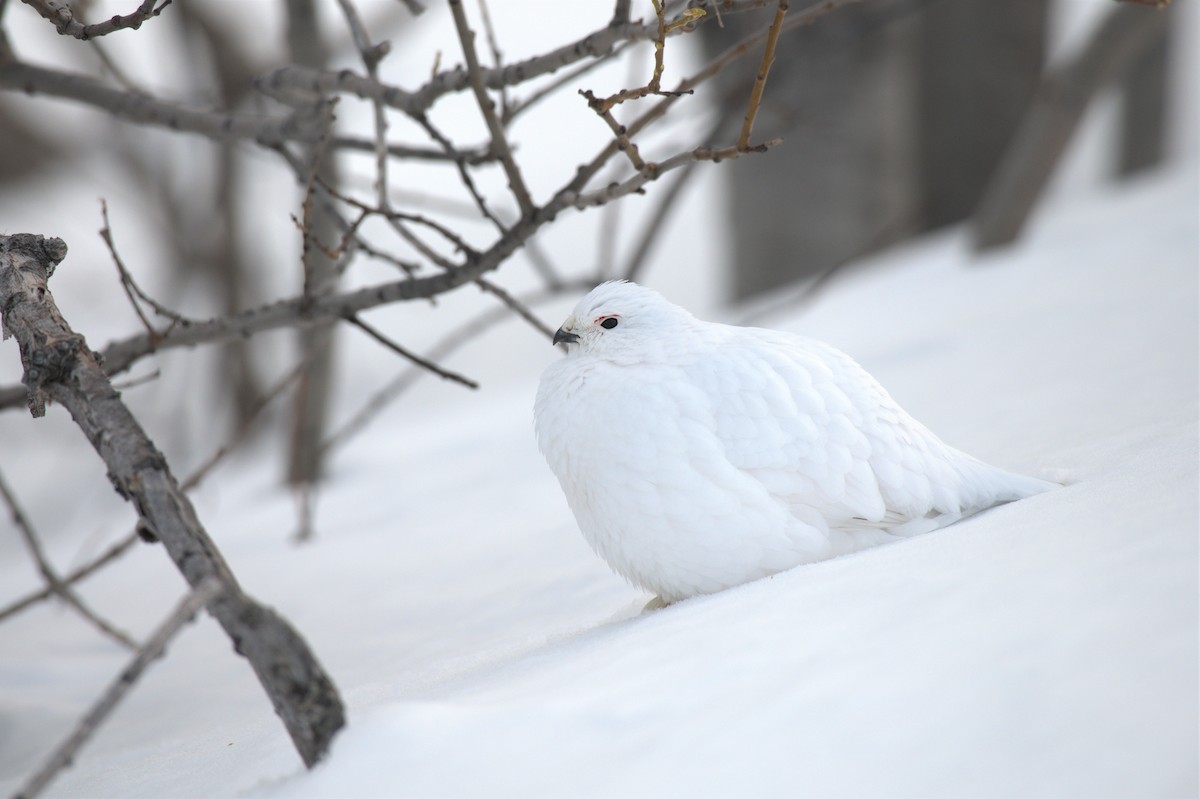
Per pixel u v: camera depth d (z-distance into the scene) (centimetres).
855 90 1927
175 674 854
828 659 372
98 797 523
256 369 2131
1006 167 1788
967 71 2147
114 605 1127
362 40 810
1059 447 727
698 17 564
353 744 378
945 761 313
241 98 2000
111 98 899
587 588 765
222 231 2211
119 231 2775
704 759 335
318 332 1000
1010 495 598
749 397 570
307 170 843
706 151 598
